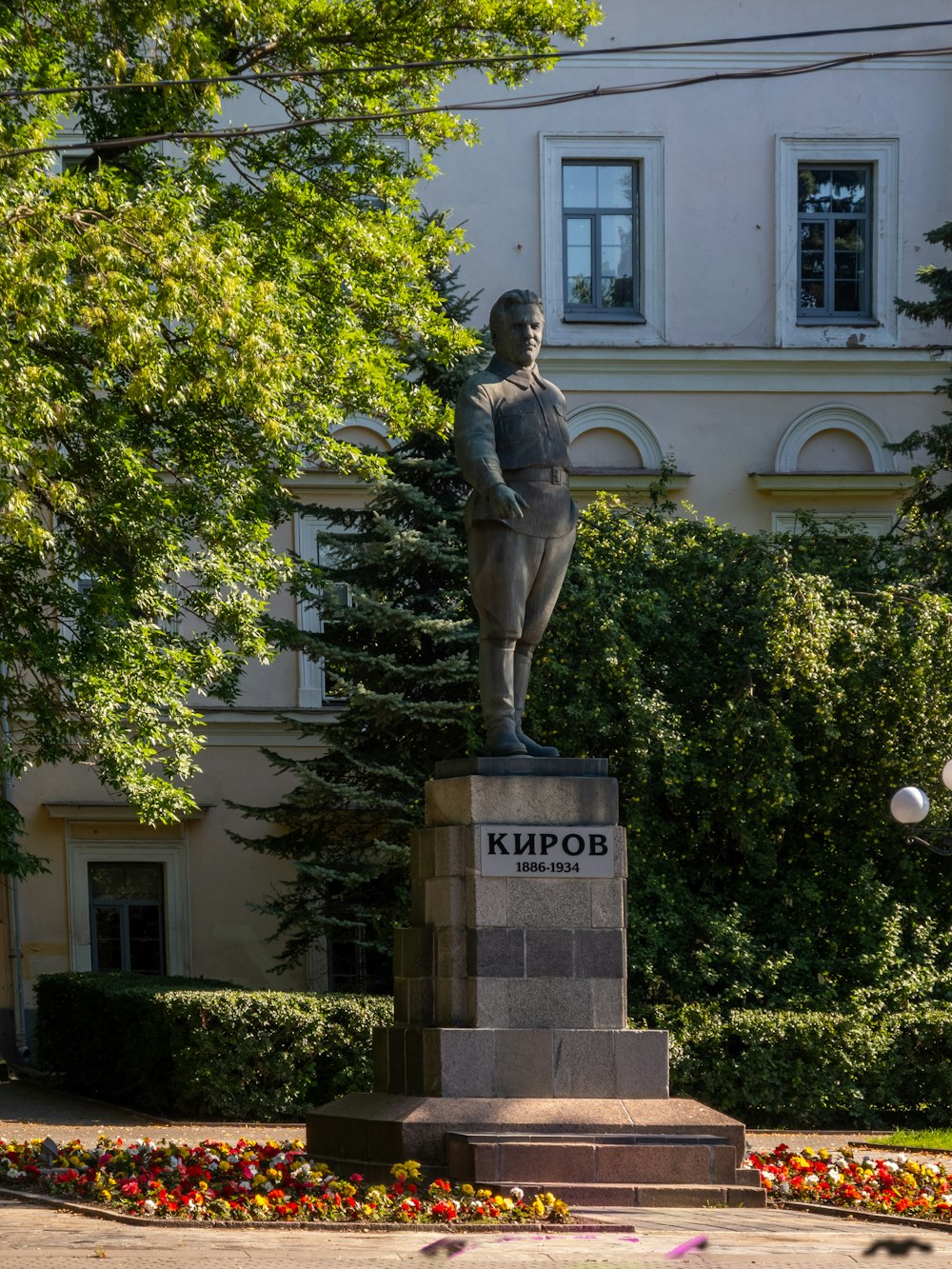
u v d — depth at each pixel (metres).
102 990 19.84
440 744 21.02
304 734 21.94
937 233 23.75
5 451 14.09
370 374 18.69
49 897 25.20
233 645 21.02
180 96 17.31
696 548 20.77
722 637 20.48
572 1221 9.49
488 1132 10.63
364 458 18.94
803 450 27.92
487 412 12.01
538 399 12.20
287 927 22.27
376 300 19.06
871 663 19.61
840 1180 11.22
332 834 21.73
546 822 11.52
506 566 11.96
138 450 16.89
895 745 19.52
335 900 21.97
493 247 27.62
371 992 23.20
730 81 28.14
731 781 19.38
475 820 11.42
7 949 24.95
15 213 14.45
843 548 21.62
